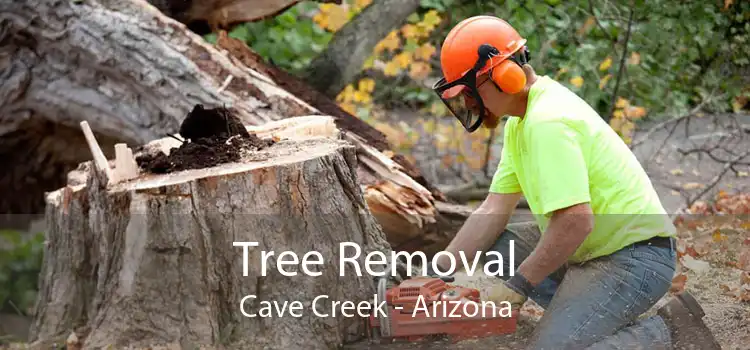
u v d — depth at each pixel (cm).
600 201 296
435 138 691
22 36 516
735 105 765
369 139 515
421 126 762
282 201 316
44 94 518
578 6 736
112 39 500
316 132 401
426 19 655
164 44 496
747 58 774
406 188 427
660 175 678
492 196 337
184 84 487
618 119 664
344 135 430
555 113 286
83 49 505
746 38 761
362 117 672
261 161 327
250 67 554
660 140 759
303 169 318
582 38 726
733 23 792
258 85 487
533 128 286
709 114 815
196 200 310
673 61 766
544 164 282
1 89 518
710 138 747
